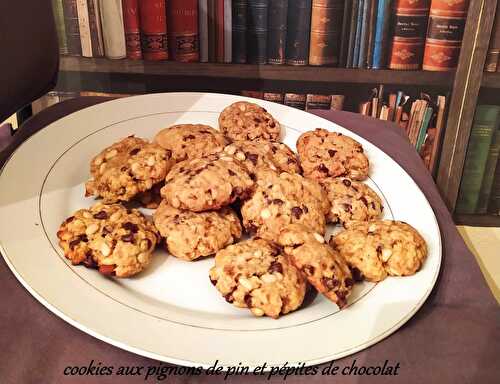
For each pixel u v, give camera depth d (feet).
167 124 1.36
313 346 0.83
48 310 0.87
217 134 1.26
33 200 1.05
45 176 1.12
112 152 1.16
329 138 1.30
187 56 2.12
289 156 1.25
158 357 0.78
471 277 1.02
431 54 2.12
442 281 1.01
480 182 2.41
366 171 1.26
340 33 2.08
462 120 2.26
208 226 1.04
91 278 0.92
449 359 0.85
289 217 1.06
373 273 0.97
